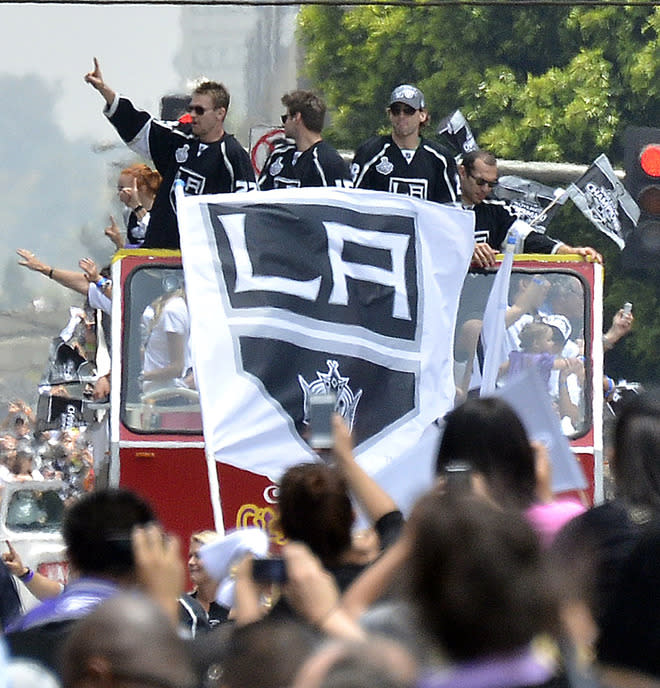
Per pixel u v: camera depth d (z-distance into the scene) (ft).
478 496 42.57
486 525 41.22
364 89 400.88
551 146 362.33
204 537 100.58
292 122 132.26
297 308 115.24
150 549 57.31
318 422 81.25
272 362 112.98
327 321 115.44
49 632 58.13
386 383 116.26
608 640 55.62
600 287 128.98
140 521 64.23
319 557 62.95
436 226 120.37
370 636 45.09
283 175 133.08
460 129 168.76
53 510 169.17
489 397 61.36
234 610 62.49
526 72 379.76
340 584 62.18
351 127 406.00
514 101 369.50
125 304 124.36
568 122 361.10
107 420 133.59
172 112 181.57
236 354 112.57
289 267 116.16
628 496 60.54
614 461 62.54
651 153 155.02
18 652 57.06
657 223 153.89
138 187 151.12
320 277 116.37
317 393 113.60
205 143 133.49
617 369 354.54
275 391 112.37
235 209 117.29
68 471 185.98
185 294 124.77
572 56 373.61
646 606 55.11
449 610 40.81
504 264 118.32
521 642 40.86
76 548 63.46
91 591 62.80
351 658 38.45
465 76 376.48
